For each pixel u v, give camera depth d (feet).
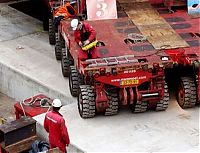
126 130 37.52
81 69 37.06
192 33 41.57
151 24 43.14
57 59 49.88
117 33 41.65
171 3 45.52
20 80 48.01
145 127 37.83
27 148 37.32
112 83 37.04
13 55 51.52
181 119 38.70
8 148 36.86
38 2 65.21
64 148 34.45
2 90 51.24
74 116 39.50
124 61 36.94
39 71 47.80
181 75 40.34
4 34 57.31
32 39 55.93
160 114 39.47
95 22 43.27
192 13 45.06
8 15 63.62
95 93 38.14
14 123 37.52
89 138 36.63
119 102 39.34
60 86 44.68
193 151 34.83
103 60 37.14
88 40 37.14
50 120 34.06
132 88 37.96
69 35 41.39
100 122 38.63
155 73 37.50
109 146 35.65
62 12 45.55
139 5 46.26
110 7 43.80
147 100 38.29
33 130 37.86
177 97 40.60
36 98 43.50
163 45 39.63
